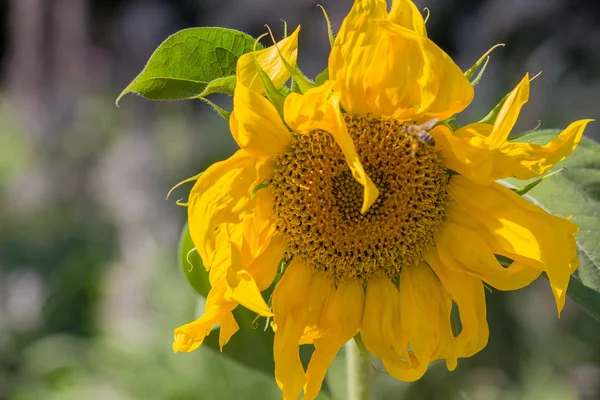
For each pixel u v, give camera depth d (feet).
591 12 6.80
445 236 2.45
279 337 2.43
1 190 7.05
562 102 6.21
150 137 6.41
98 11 8.50
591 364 4.63
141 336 4.70
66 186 6.89
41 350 5.04
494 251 2.42
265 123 2.34
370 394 2.59
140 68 8.20
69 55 8.22
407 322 2.45
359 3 2.31
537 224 2.34
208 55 2.43
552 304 4.86
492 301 4.92
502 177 2.34
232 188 2.37
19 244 6.29
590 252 2.45
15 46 8.49
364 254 2.47
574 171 2.52
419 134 2.33
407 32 2.27
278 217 2.45
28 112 7.79
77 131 7.30
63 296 5.71
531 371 4.61
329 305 2.48
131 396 4.39
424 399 4.51
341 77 2.34
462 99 2.30
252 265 2.43
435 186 2.44
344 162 2.42
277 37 7.06
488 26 6.86
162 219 5.56
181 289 4.90
